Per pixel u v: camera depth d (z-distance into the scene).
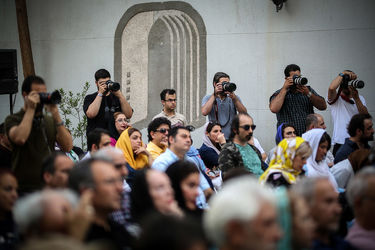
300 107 12.72
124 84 16.70
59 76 17.12
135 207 6.54
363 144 10.63
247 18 15.78
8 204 6.26
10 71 14.23
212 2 16.03
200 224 4.41
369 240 6.18
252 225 4.30
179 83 16.31
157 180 6.47
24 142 7.78
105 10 16.80
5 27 17.44
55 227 4.71
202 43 16.09
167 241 3.95
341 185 9.71
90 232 5.78
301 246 5.45
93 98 12.70
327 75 15.34
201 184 9.45
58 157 6.80
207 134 11.89
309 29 15.41
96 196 5.82
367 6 15.10
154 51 16.48
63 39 17.09
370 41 15.10
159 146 11.19
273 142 15.67
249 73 15.80
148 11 16.50
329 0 15.29
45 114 8.19
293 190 6.31
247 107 15.82
